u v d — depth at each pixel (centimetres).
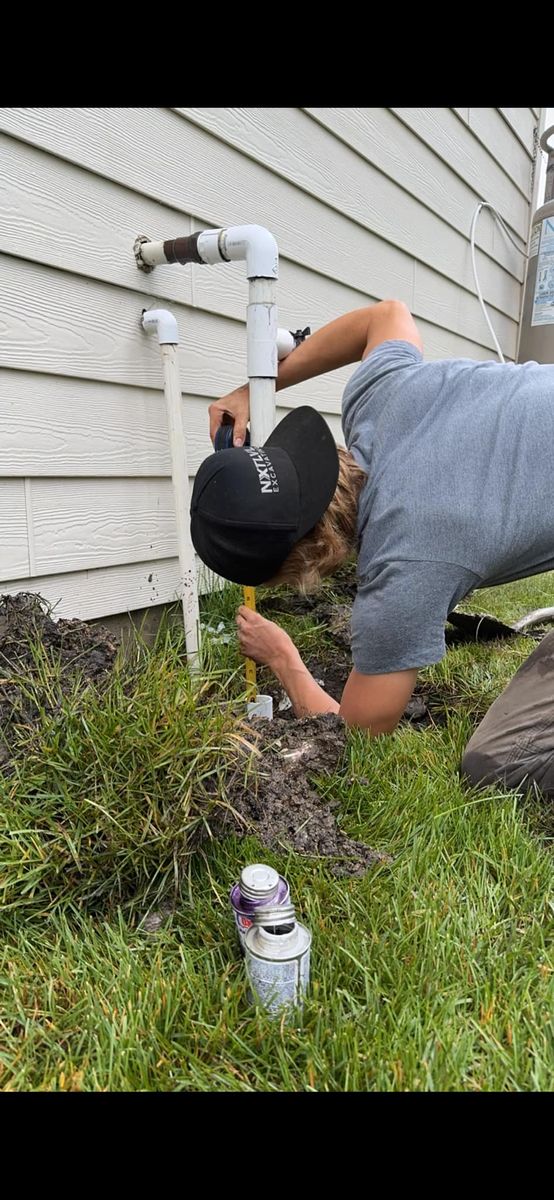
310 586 141
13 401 174
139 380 209
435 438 140
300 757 149
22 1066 96
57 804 126
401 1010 103
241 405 200
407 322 174
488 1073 95
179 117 211
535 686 161
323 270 288
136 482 213
